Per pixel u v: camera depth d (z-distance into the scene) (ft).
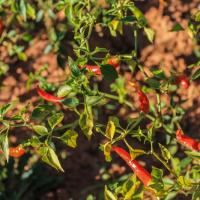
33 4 4.65
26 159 4.12
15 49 4.59
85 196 4.14
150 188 3.06
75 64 3.09
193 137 4.27
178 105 4.17
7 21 4.70
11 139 4.33
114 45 4.65
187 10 4.73
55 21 4.68
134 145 4.23
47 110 3.14
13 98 4.53
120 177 4.10
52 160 3.08
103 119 4.35
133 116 4.36
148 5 4.77
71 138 3.09
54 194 4.17
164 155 3.14
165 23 4.68
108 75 3.15
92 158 4.28
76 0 3.50
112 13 3.40
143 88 3.59
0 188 4.04
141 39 4.64
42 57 4.67
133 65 3.39
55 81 4.54
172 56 4.58
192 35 3.67
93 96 3.06
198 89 4.43
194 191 3.11
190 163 4.01
